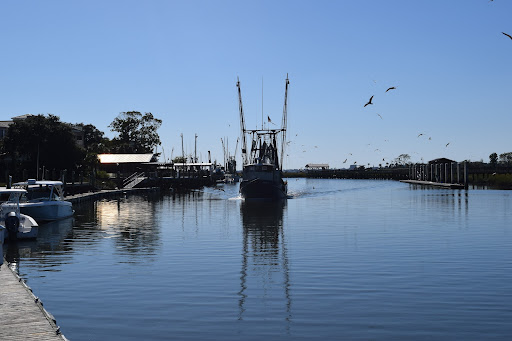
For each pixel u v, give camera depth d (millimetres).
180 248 26484
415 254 23984
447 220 39688
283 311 15039
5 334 11086
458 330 13281
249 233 32656
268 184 67000
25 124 70500
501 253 24172
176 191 101812
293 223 38594
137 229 35344
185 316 14609
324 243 27734
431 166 127125
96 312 14977
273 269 20828
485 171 117438
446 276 19266
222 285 18156
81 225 38031
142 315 14688
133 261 22812
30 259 23406
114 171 113875
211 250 25797
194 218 43531
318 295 16734
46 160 71812
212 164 165500
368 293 16906
